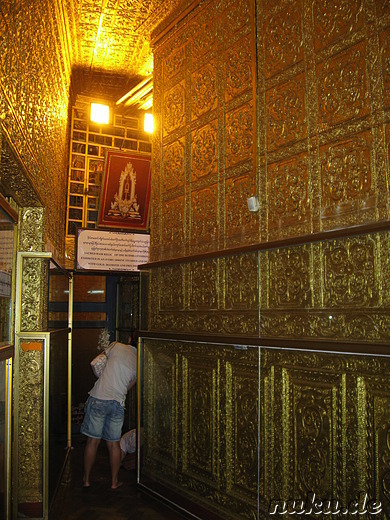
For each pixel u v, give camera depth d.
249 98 3.98
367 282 2.86
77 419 7.10
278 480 3.34
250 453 3.61
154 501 4.52
